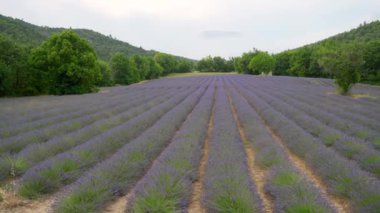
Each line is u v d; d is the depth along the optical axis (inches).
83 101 1000.2
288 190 230.7
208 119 619.8
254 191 239.1
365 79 2196.1
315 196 219.9
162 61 4168.3
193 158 325.7
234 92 1270.9
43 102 1029.2
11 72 1400.1
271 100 890.1
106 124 515.5
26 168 300.8
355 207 213.9
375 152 324.8
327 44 3270.2
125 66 2672.2
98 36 5733.3
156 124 505.7
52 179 266.7
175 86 1797.5
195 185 282.7
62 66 1477.6
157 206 207.9
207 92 1254.3
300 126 536.7
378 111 674.8
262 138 408.8
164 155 325.4
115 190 252.2
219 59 5162.4
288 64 3764.8
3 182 284.4
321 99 930.1
